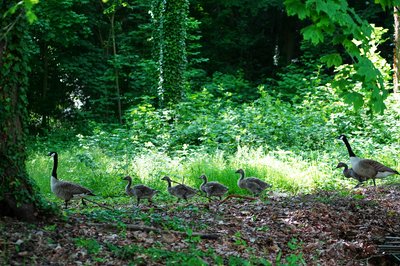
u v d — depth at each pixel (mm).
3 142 8555
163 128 23391
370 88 7043
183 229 9594
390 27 36562
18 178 8672
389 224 11289
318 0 6578
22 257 7230
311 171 17094
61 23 28562
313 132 21359
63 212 9648
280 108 23469
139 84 33688
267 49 42125
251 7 37312
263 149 20531
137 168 17422
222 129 21953
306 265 8719
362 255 9406
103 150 21984
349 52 7094
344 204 12766
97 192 15711
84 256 7562
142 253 7945
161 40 26578
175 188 14117
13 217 8562
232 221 10875
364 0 38094
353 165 15469
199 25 38812
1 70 8445
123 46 33688
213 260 8188
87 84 34500
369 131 21922
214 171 16797
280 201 13320
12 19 8516
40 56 34625
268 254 9023
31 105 34562
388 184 16203
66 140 29156
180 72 26766
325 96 25109
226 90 34688
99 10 35906
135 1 34062
